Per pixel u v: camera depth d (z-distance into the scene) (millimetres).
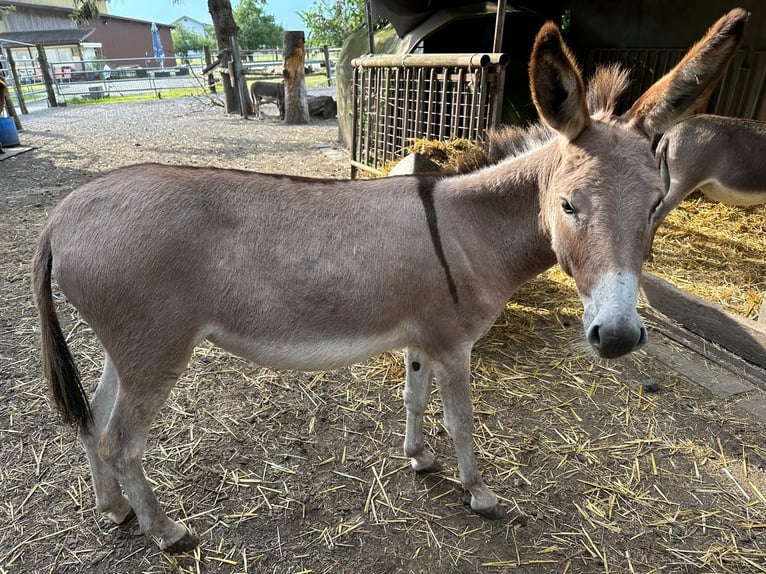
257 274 2059
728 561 2418
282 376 3717
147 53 57281
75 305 2070
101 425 2340
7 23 42000
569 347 4125
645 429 3254
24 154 10594
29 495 2662
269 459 2979
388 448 3098
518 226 2250
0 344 3914
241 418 3291
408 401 2721
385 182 2314
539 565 2395
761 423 3295
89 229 1981
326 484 2824
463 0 8453
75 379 2182
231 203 2061
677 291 4418
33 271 2100
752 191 5387
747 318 4004
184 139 12352
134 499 2227
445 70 5828
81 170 9234
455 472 2934
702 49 1690
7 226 6297
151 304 1987
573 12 9625
